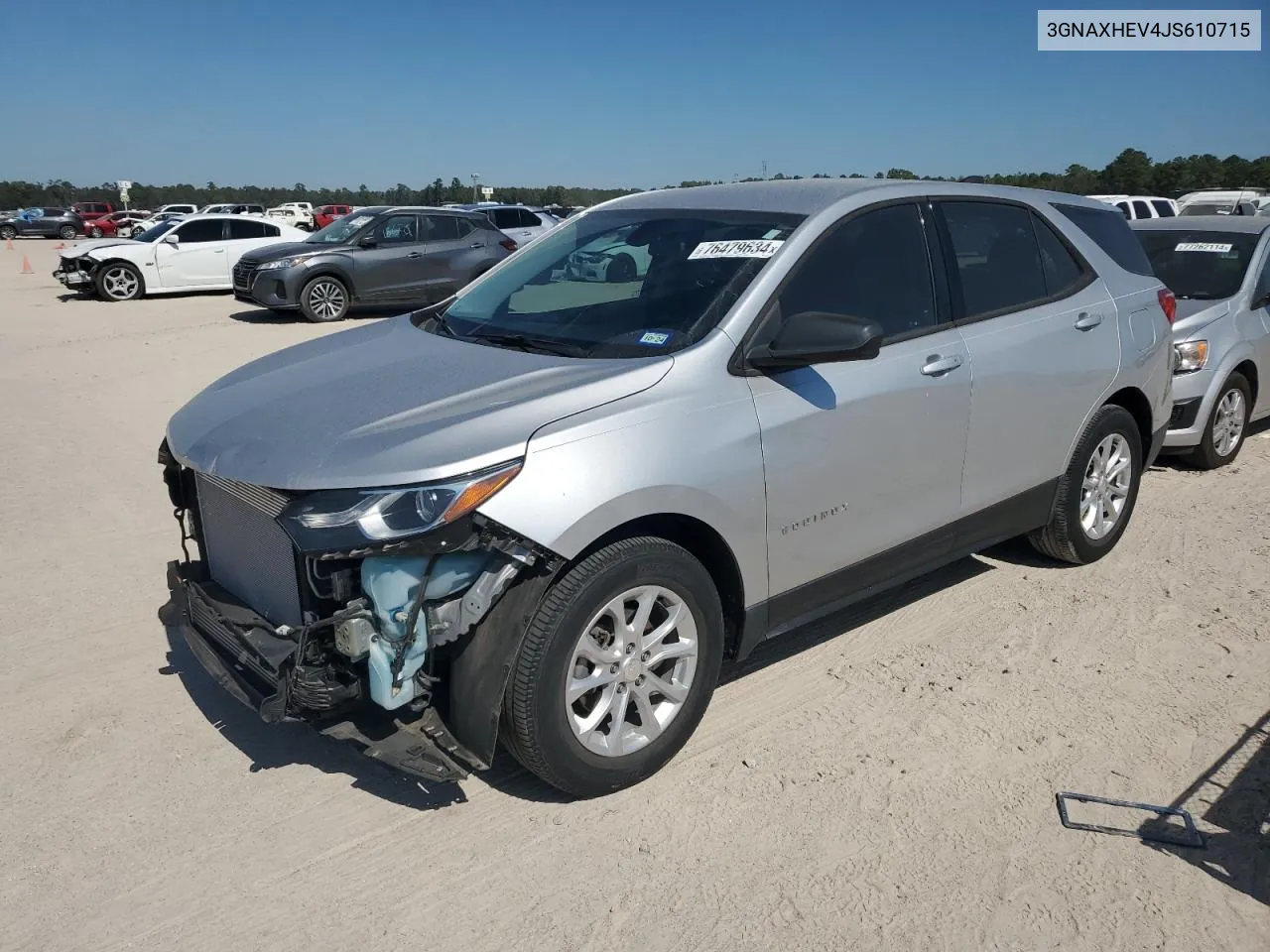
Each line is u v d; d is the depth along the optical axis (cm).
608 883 289
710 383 333
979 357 419
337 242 1595
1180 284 744
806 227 374
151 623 461
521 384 325
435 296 1642
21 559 537
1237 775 337
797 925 272
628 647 319
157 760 352
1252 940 266
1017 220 465
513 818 320
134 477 690
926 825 313
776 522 351
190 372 1095
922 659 422
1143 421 533
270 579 314
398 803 329
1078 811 319
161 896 286
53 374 1077
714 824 315
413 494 280
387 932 271
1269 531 573
